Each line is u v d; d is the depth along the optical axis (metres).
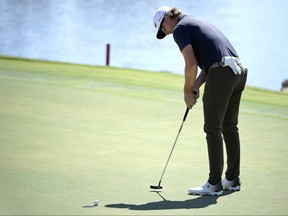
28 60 53.06
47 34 161.38
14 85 41.09
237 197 19.56
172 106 36.03
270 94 42.53
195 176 22.03
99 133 29.05
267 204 18.73
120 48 144.25
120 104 36.19
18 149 25.64
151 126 30.88
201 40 19.48
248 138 28.98
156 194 19.62
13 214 17.05
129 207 18.03
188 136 28.94
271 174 22.70
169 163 23.95
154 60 128.75
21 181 20.80
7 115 32.41
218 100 19.56
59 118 32.09
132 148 26.38
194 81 19.36
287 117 34.28
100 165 23.34
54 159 24.12
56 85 41.62
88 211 17.50
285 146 27.44
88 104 35.84
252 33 157.00
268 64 114.56
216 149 19.66
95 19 187.62
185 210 17.89
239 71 19.59
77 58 132.12
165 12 20.16
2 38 154.88
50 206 17.92
